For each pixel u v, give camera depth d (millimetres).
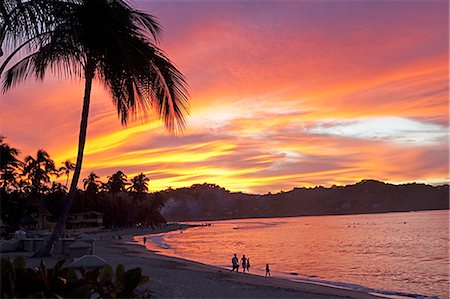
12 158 60562
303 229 146125
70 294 5000
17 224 64875
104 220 122750
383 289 28203
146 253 43562
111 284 5426
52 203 89000
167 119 12203
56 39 10305
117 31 12023
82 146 18859
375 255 54938
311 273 36594
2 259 4992
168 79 12234
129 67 12430
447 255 54062
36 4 8273
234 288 15812
